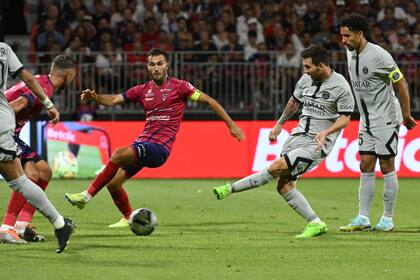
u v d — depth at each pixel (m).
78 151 36.59
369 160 21.05
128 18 43.94
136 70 39.84
